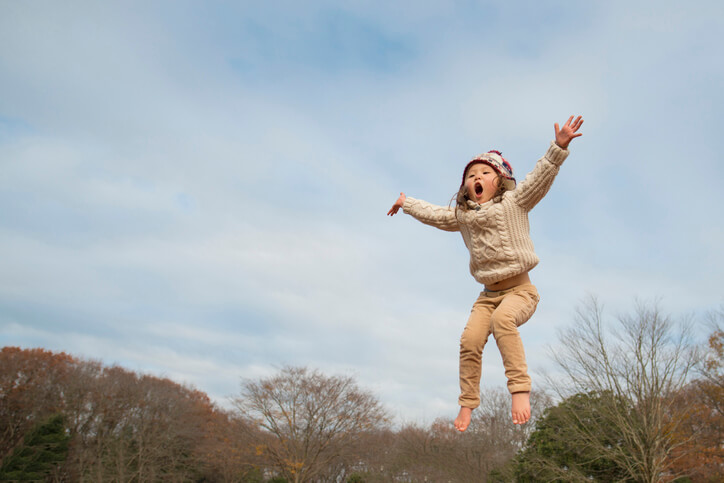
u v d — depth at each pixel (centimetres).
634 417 1964
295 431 3406
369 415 3444
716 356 2189
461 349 349
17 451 3503
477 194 355
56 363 4262
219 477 4147
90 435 4038
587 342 2084
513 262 338
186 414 4253
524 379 312
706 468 2081
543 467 2092
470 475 2778
